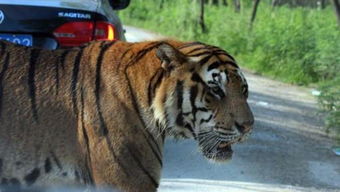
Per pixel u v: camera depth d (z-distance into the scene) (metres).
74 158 8.51
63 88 8.49
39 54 8.73
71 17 12.81
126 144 8.32
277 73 34.62
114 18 13.86
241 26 45.25
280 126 20.72
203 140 8.42
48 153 8.51
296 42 34.78
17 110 8.47
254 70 37.06
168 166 14.95
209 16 56.31
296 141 18.73
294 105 25.34
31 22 12.58
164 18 67.94
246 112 8.26
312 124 21.45
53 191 8.72
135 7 81.06
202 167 15.06
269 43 36.81
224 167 15.22
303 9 57.94
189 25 55.91
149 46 8.66
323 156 17.23
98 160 8.34
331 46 30.94
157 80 8.32
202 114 8.27
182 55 8.23
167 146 16.47
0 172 8.58
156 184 8.65
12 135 8.48
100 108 8.34
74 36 12.84
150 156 8.46
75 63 8.61
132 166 8.38
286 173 15.33
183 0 63.66
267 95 27.73
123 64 8.51
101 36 13.05
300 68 33.16
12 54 8.70
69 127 8.45
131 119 8.33
